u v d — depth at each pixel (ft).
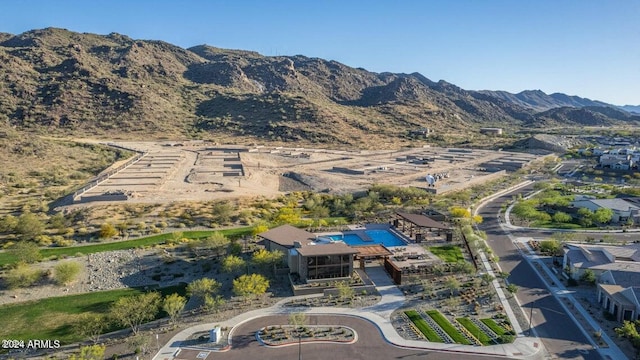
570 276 204.23
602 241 258.57
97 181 396.57
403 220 276.00
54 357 145.28
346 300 182.50
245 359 140.56
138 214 298.35
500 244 257.75
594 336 154.81
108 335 158.61
